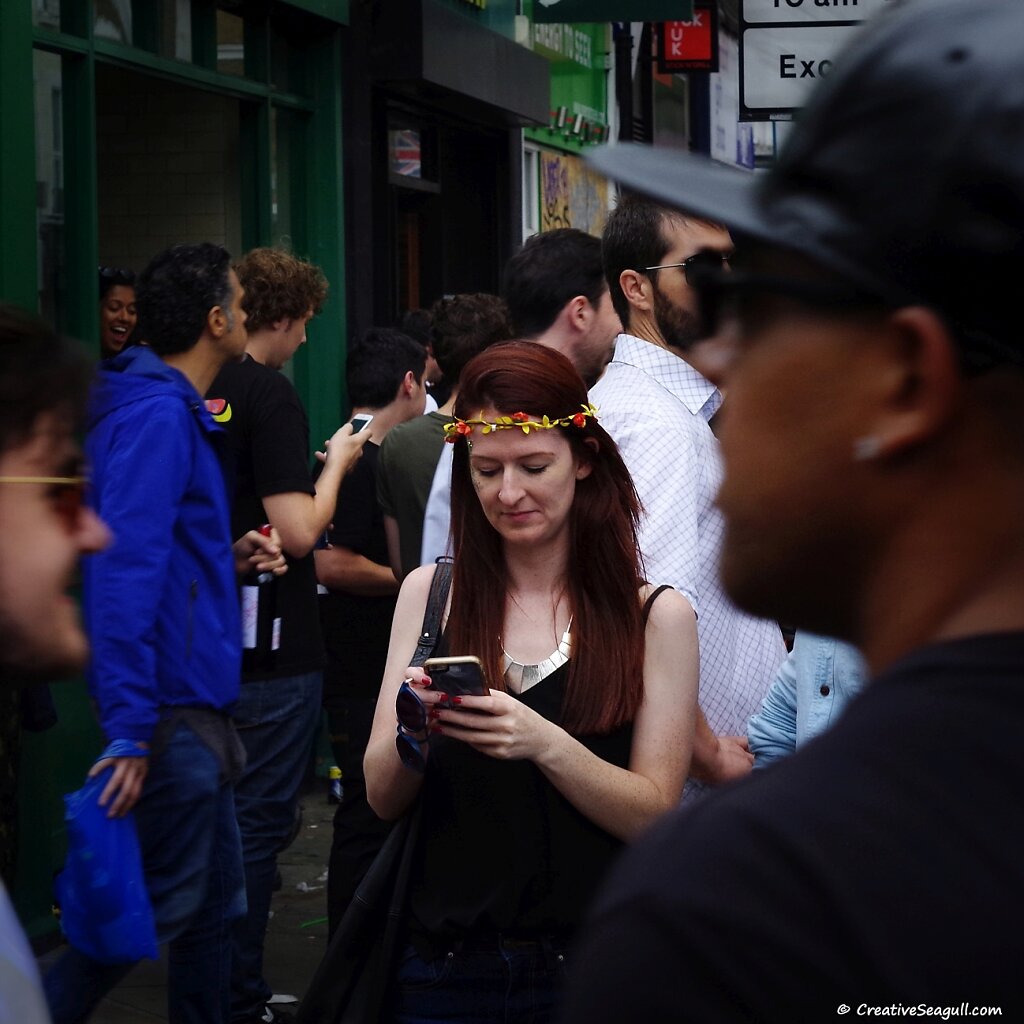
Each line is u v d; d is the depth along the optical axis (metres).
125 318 5.67
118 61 5.68
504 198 9.68
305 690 4.45
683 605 2.58
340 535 4.85
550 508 2.54
